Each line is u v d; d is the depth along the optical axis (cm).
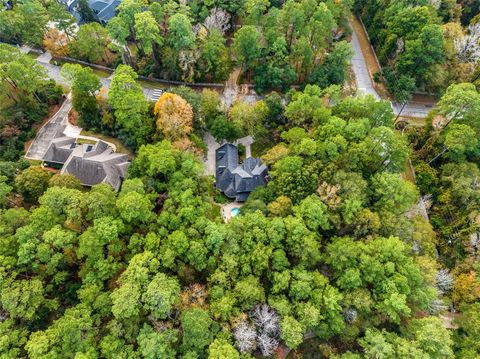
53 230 4894
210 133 7694
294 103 7094
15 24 8500
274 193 6331
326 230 5894
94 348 4350
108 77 8806
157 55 8569
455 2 9588
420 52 8000
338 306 4797
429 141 7544
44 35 8969
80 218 5197
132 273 4734
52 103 7969
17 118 7275
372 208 5947
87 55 8806
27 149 7250
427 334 4516
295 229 5259
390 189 5781
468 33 8950
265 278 5350
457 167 6831
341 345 5172
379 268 4997
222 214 6781
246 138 7962
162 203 5997
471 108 6625
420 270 5275
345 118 7031
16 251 4953
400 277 4944
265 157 6800
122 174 6794
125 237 5378
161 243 5216
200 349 4550
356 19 11056
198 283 5144
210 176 6806
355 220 5622
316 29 8156
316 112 6906
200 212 5609
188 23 7875
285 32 8725
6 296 4478
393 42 8869
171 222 5375
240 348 4559
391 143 6275
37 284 4700
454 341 5172
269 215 5891
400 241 5259
